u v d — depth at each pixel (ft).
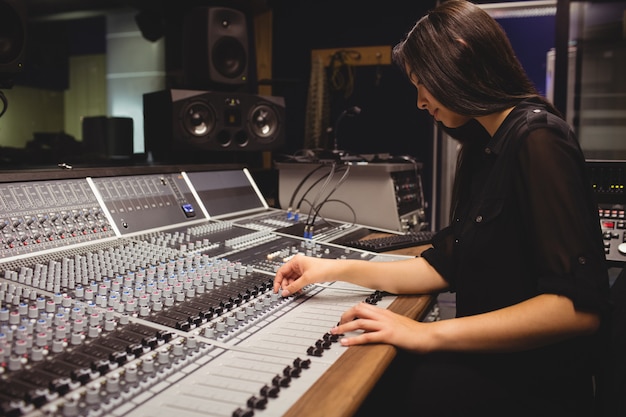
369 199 8.62
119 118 10.42
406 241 7.16
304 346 3.54
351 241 7.21
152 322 3.69
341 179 8.60
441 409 4.33
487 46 4.21
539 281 3.81
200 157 10.12
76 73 10.33
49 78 9.79
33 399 2.52
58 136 9.87
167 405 2.67
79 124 10.42
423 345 3.68
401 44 4.69
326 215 9.03
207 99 9.13
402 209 8.73
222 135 9.49
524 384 4.37
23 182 5.45
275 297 4.56
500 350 3.76
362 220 8.71
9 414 2.41
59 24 9.92
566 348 4.27
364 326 3.72
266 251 6.13
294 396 2.80
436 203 14.85
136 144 11.35
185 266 5.09
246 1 11.60
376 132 14.65
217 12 9.49
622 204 7.05
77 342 3.21
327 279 4.89
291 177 9.34
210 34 9.43
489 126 4.67
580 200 3.83
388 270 5.03
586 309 3.67
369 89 14.61
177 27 11.48
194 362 3.19
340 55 14.67
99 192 6.15
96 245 5.53
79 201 5.84
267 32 14.42
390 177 8.45
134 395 2.73
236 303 4.22
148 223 6.45
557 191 3.81
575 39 14.17
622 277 4.56
